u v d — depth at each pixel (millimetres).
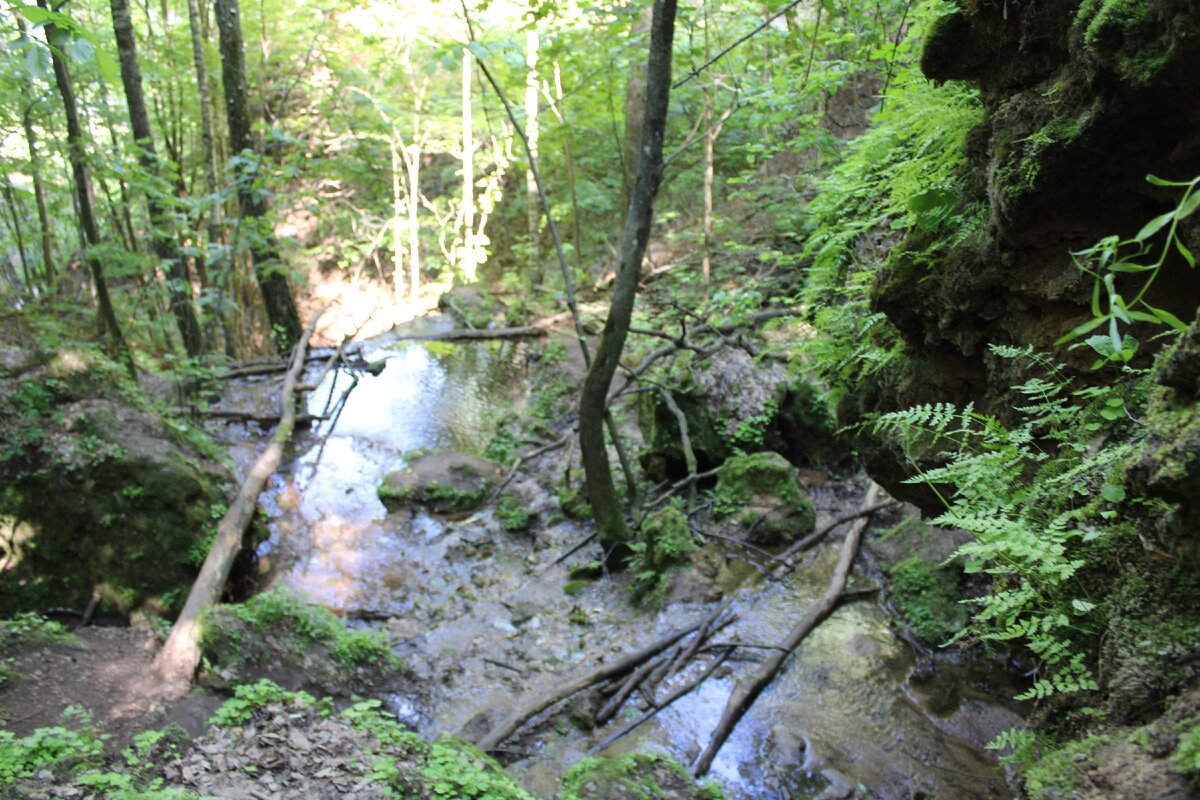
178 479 6859
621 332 6738
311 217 19391
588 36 8266
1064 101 2414
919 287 3318
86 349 7559
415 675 5797
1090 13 2270
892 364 3873
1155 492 1646
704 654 5926
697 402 8688
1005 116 2686
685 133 14945
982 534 2305
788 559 7160
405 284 19516
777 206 11422
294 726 4395
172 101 13594
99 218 12375
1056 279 2658
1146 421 1813
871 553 6977
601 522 7227
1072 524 2236
